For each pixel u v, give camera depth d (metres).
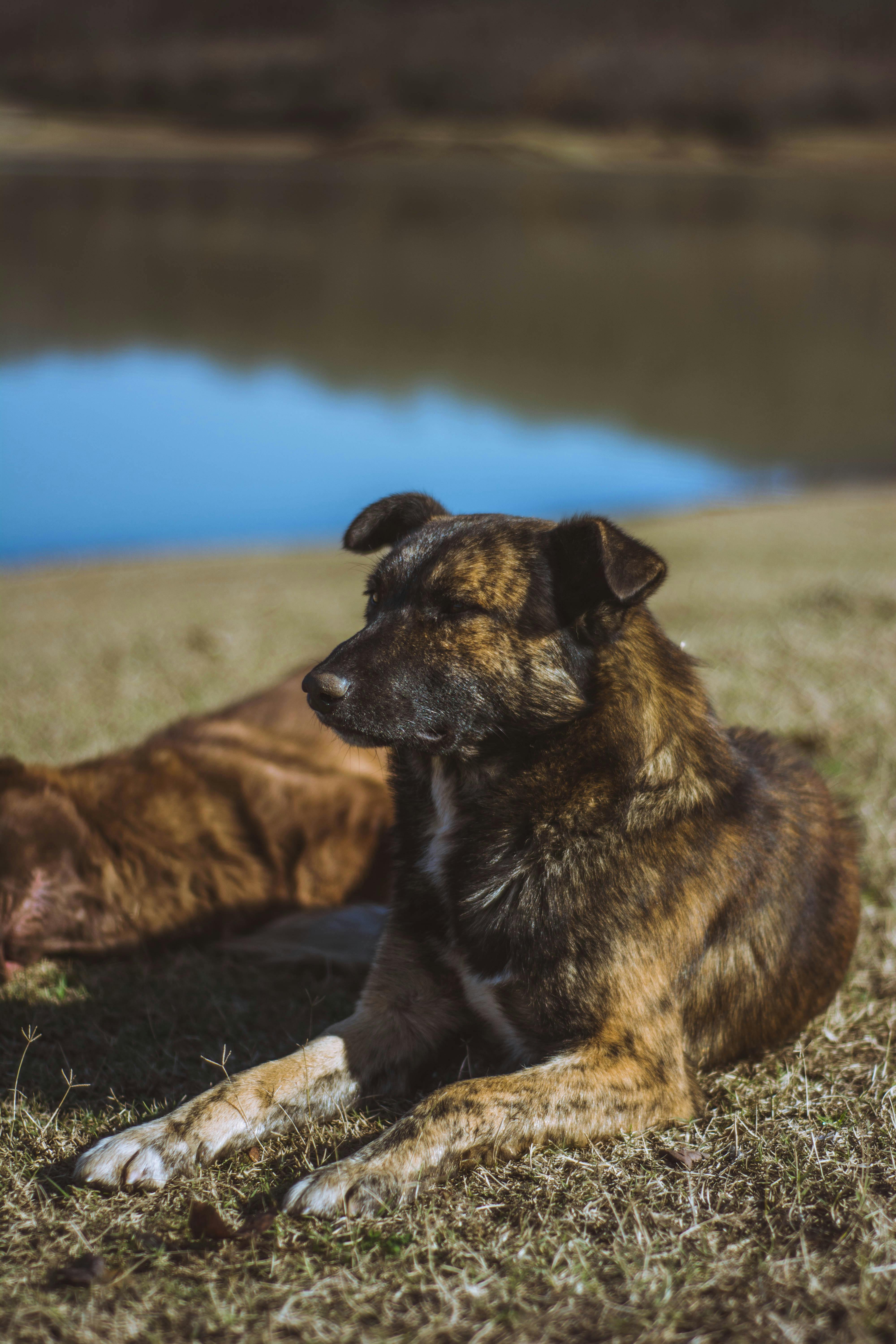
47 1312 2.42
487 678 3.26
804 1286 2.48
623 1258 2.56
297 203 114.38
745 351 40.38
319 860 4.65
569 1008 3.11
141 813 4.36
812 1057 3.51
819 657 7.93
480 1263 2.55
